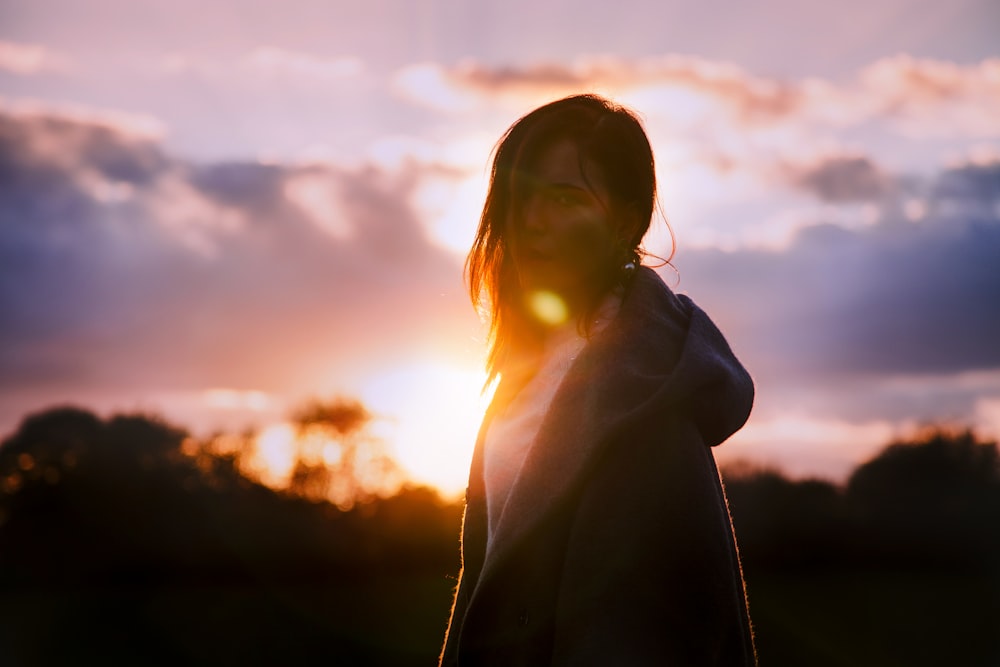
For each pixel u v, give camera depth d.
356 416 70.62
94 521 70.38
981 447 57.91
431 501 68.75
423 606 57.97
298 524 68.50
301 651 52.59
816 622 49.62
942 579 57.00
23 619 57.66
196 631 54.56
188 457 74.50
